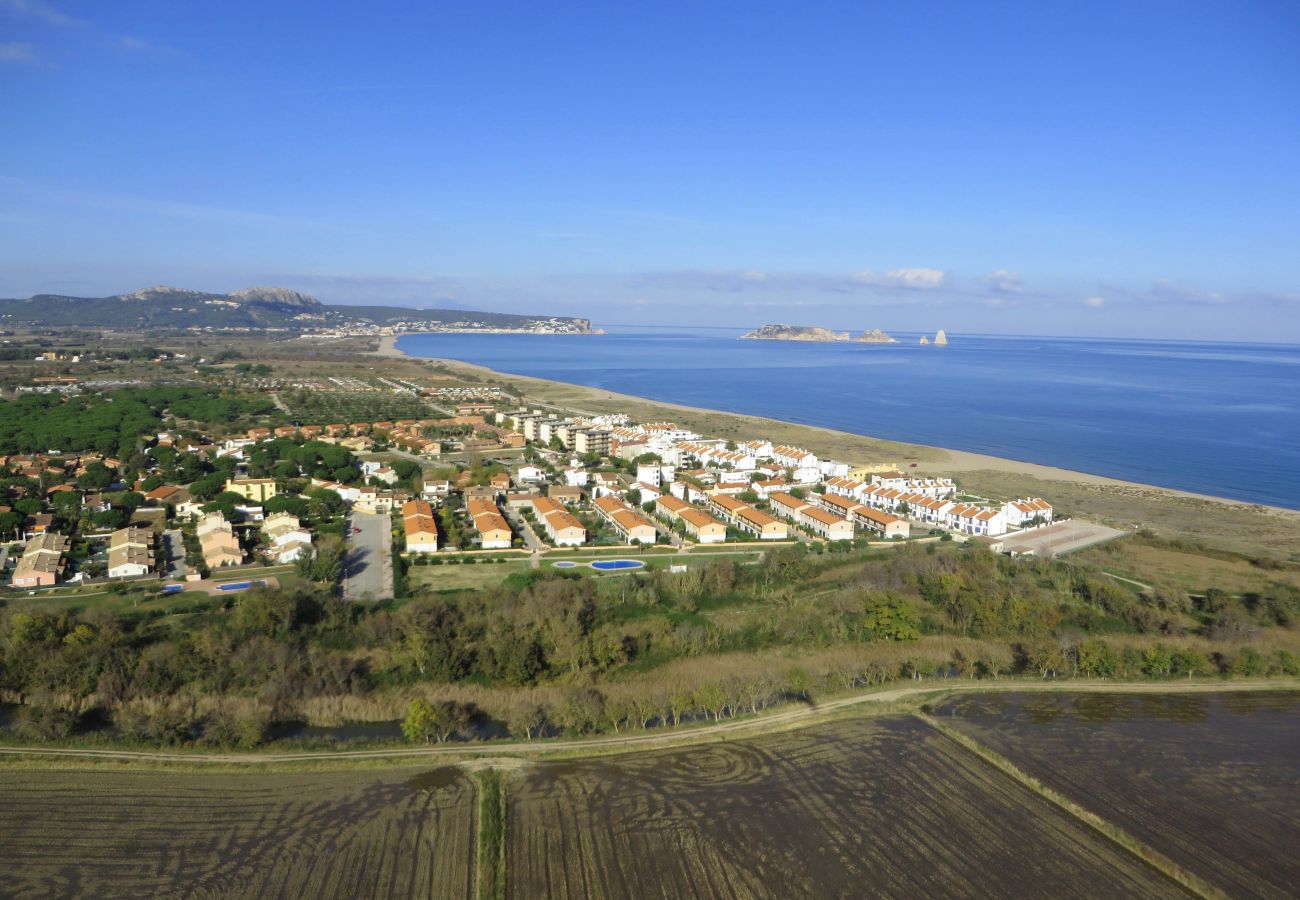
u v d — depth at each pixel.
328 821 84.50
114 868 76.44
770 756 98.88
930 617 140.25
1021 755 99.62
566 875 76.56
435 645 118.12
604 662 119.88
